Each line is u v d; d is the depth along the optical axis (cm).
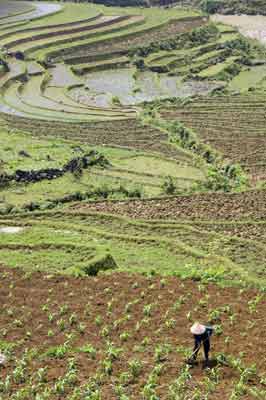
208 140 7450
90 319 2919
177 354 2580
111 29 13562
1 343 2691
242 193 5406
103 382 2386
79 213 4875
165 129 8100
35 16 14175
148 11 15625
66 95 9956
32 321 2909
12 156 6500
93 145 7431
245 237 4425
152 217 4872
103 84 10938
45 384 2383
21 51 11706
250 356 2567
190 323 2867
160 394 2309
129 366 2486
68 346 2647
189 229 4522
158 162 6838
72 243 3984
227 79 11625
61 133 7962
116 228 4616
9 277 3431
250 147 7156
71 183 5988
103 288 3272
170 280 3372
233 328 2822
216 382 2373
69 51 12306
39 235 4281
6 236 4262
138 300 3091
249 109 8900
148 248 4200
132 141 7662
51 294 3206
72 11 15075
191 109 9019
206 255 4034
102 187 5609
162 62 12312
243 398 2284
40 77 10738
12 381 2420
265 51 13550
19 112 8912
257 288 3325
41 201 5331
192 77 11631
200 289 3234
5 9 15050
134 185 5978
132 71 11869
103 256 3688
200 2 17162
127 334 2734
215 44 13638
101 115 8925
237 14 16362
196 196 5350
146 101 9656
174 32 14000
